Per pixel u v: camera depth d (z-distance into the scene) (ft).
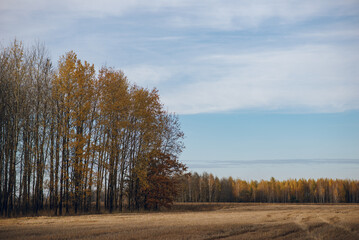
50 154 123.95
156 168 176.24
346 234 69.87
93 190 145.38
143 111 157.38
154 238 60.54
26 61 125.80
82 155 126.00
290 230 73.77
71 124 127.13
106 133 142.20
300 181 538.06
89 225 80.79
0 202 116.67
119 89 144.97
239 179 533.14
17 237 60.39
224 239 61.98
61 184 123.65
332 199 529.04
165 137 179.22
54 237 60.59
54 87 126.31
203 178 461.37
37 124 123.54
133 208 166.40
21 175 123.13
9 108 120.67
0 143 120.88
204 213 147.33
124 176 158.81
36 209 120.16
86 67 130.52
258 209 192.44
